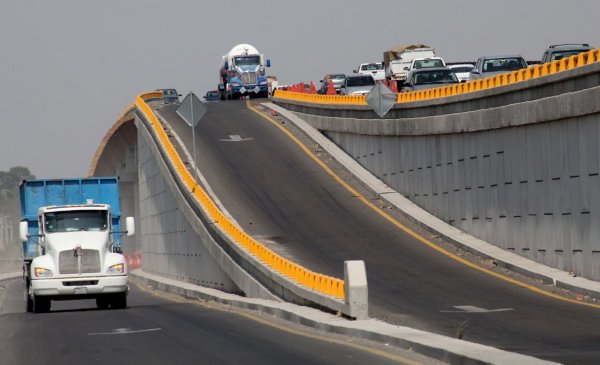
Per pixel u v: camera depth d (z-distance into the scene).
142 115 183.00
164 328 59.00
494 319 58.25
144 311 77.06
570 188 80.00
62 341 54.25
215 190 130.12
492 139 96.38
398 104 122.12
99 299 89.75
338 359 41.22
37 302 83.69
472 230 101.81
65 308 97.62
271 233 108.69
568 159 80.31
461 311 63.06
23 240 85.19
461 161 104.62
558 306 64.31
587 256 77.12
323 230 108.81
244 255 93.19
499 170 94.81
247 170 139.88
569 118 79.69
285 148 152.00
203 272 124.19
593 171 75.94
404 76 190.50
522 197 89.75
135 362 42.75
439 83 137.12
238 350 45.78
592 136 76.12
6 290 169.00
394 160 125.75
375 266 89.12
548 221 84.38
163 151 152.12
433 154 112.75
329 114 155.88
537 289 74.62
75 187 94.25
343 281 58.66
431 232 106.00
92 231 84.12
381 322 53.56
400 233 106.12
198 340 50.97
